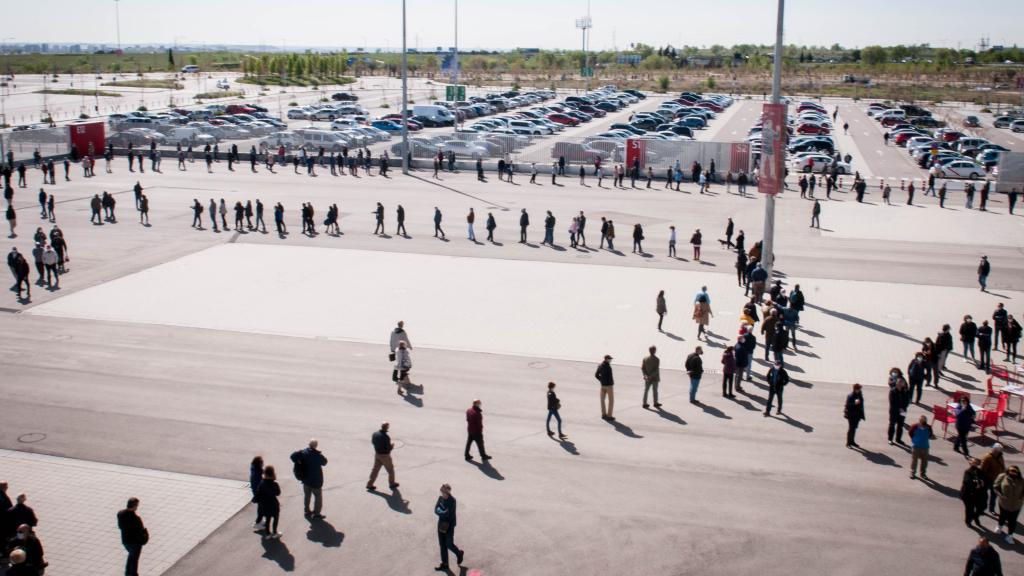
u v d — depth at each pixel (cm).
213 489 1706
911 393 2202
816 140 7331
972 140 7512
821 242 4016
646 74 19662
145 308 2919
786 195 5331
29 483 1727
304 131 7188
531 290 3175
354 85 16688
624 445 1903
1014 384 2220
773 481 1742
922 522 1588
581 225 3888
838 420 2061
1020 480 1517
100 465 1803
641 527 1562
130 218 4416
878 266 3584
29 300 3006
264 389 2219
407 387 2228
